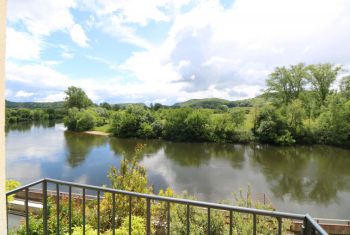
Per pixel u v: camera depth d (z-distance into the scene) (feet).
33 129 192.65
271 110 115.34
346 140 102.58
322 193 55.42
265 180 64.39
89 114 180.75
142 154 98.02
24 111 266.36
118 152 101.40
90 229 15.87
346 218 43.47
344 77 118.83
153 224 19.62
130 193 6.17
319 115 115.65
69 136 151.12
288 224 17.35
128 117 149.79
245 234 16.52
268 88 133.80
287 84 130.82
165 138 140.15
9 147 111.55
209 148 111.55
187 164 81.46
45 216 6.98
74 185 6.68
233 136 122.93
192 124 131.54
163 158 90.89
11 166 78.18
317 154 93.86
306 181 63.52
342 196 53.57
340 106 105.19
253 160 86.58
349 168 74.59
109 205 20.16
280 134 112.27
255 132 119.24
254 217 5.15
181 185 61.00
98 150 105.81
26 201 6.59
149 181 64.03
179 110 141.18
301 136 112.16
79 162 83.56
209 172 71.82
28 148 109.40
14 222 23.81
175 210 19.03
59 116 292.81
